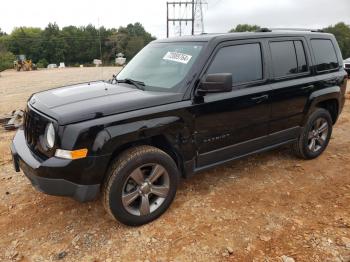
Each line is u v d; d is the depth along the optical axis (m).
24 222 3.36
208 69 3.51
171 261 2.79
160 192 3.32
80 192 2.87
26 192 3.95
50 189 2.85
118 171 2.98
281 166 4.67
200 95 3.41
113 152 3.00
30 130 3.22
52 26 90.00
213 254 2.87
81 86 3.88
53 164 2.77
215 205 3.62
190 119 3.35
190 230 3.19
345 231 3.14
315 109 4.71
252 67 3.89
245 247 2.95
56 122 2.80
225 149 3.76
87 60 90.00
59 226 3.29
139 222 3.23
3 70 46.22
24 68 48.47
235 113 3.71
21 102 11.34
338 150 5.32
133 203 3.29
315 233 3.12
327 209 3.54
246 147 3.98
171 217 3.40
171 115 3.21
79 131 2.75
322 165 4.71
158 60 3.94
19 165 3.32
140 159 3.07
